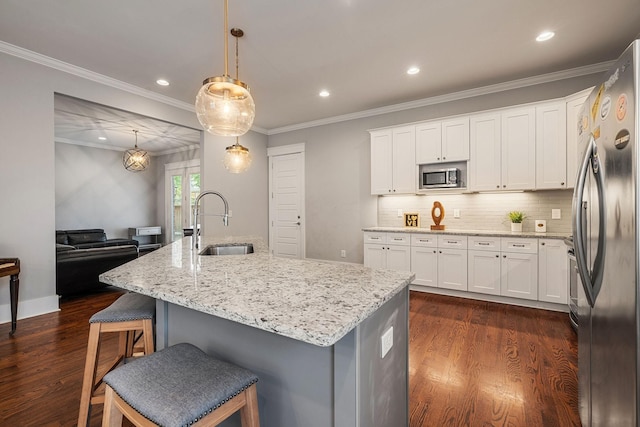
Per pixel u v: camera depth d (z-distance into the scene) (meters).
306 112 5.05
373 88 4.06
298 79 3.78
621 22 2.65
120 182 7.75
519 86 3.82
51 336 2.73
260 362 1.21
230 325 1.29
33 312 3.24
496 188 3.74
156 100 4.30
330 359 1.05
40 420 1.66
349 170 5.23
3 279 3.06
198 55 3.20
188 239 3.22
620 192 1.08
